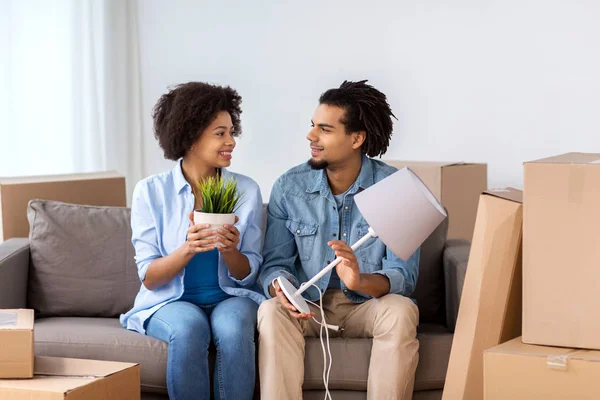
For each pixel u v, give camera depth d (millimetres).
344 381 2566
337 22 4855
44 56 4711
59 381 2191
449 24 4660
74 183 3574
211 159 2832
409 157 4801
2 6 4488
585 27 4434
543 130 4551
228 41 5066
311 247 2787
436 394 2631
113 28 5070
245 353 2535
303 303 2506
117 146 5125
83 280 3033
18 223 3400
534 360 2154
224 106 2850
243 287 2818
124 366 2326
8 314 2416
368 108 2758
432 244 3025
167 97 2887
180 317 2590
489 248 2402
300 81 4953
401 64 4766
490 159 4656
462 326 2451
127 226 3096
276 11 4961
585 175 2207
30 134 4652
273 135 5039
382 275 2615
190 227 2594
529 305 2279
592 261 2211
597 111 4449
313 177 2850
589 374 2100
